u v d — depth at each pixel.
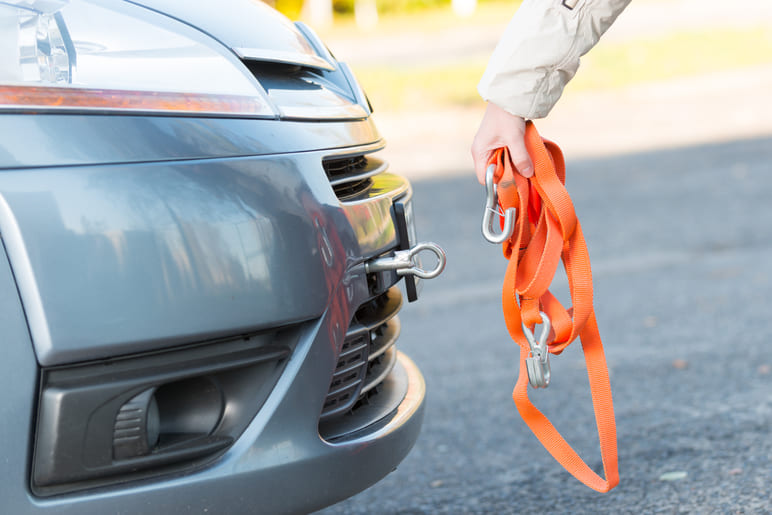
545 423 1.93
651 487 2.72
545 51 1.79
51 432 1.51
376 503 2.79
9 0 1.61
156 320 1.55
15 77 1.54
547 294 1.88
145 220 1.55
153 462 1.58
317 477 1.73
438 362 4.24
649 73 15.72
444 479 2.95
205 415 1.67
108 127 1.57
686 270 5.52
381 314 2.04
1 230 1.48
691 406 3.38
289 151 1.76
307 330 1.73
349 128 2.00
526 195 1.83
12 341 1.49
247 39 1.87
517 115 1.82
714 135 10.16
